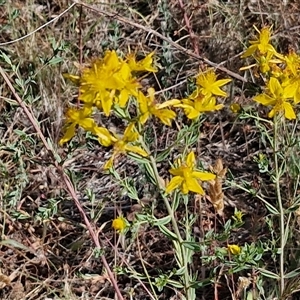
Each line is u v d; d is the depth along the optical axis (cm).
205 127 45
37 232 39
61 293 35
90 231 30
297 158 36
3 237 37
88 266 37
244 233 37
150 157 24
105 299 35
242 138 44
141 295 36
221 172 29
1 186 39
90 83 23
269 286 34
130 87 23
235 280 34
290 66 26
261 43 26
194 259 34
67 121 24
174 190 27
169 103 23
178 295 33
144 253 37
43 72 45
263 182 39
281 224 28
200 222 33
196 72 46
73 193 30
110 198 41
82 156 43
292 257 34
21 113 43
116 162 43
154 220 25
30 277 36
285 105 25
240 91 45
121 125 44
